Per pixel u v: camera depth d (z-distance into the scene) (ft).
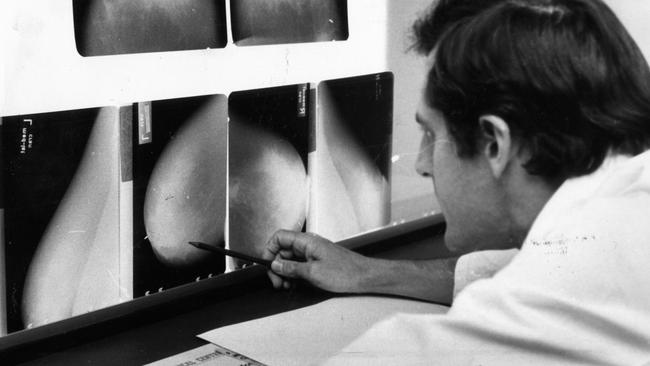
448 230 2.78
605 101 2.52
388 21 3.22
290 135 2.99
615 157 2.56
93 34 2.38
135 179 2.53
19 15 2.21
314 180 3.12
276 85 2.90
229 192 2.84
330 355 2.38
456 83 2.53
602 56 2.51
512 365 2.33
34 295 2.34
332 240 3.25
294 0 2.90
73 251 2.42
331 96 3.09
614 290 2.35
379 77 3.24
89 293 2.48
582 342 2.29
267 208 2.98
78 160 2.38
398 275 2.94
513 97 2.48
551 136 2.50
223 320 2.66
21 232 2.28
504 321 2.36
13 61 2.21
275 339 2.48
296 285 3.00
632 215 2.43
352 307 2.79
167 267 2.69
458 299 2.48
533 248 2.46
